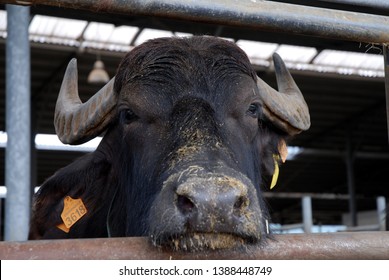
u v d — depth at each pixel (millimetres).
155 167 2945
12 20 5922
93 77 13500
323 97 19359
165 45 3383
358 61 16359
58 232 4320
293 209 29641
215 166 2461
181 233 2322
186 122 2840
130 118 3238
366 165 25781
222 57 3324
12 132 5703
